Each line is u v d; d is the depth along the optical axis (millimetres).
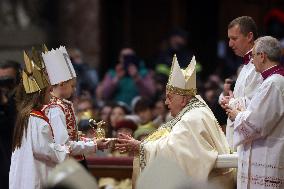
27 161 14094
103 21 34281
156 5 35844
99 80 33406
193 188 8945
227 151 14773
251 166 14188
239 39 15023
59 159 13992
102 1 34188
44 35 33656
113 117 21188
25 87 14289
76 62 27188
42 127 14055
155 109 22281
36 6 33656
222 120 17266
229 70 30438
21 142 14172
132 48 35406
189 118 14625
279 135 14062
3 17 33375
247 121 13953
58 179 9133
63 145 14062
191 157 14430
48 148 14016
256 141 14133
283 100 13938
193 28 35844
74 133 14500
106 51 34625
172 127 14828
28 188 14055
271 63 14062
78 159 14586
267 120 13914
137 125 19781
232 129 15172
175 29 28203
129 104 26562
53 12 33844
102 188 17641
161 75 26781
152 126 20344
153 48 35844
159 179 9141
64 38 33844
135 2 35688
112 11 34844
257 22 35781
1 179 16516
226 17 35688
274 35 29375
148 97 25984
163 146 14484
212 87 25109
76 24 33812
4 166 16500
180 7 35812
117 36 34906
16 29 33438
